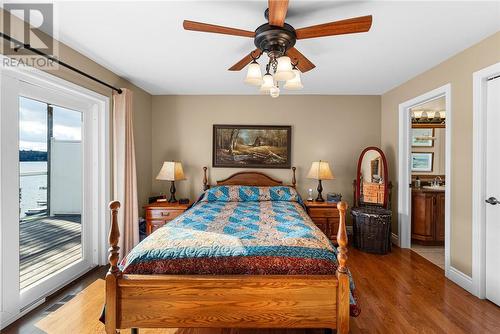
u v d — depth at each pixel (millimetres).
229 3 1675
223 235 1827
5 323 1788
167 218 3404
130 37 2145
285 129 3973
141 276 1486
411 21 1870
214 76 3146
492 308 2041
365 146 3961
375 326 1815
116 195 2926
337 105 3969
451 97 2514
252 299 1453
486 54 2135
